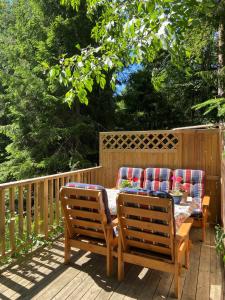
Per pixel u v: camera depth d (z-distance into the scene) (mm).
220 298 2617
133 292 2723
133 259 2885
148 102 10031
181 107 8625
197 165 5129
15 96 8406
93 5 2645
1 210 3182
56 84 7730
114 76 2342
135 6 2117
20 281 2920
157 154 5461
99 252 3117
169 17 1578
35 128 8391
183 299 2609
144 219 2732
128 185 4121
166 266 2715
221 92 4238
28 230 3672
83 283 2883
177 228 2982
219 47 4469
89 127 8555
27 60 8875
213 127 5379
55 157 8258
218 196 4949
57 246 3857
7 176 9164
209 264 3338
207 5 1832
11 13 11797
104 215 2979
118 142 5816
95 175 5637
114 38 2213
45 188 3945
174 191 3750
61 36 8172
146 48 1828
